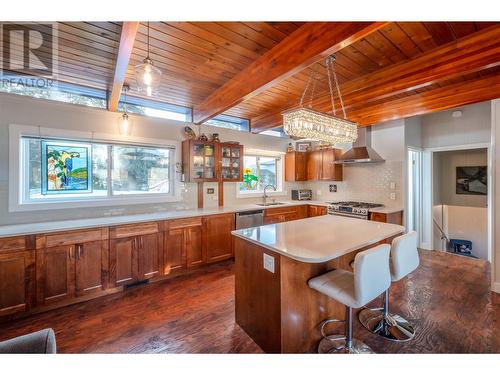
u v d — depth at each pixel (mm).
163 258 3170
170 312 2391
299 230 2244
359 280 1500
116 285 2809
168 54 2328
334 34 1738
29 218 2754
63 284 2490
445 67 2193
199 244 3500
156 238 3115
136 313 2377
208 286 2980
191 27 1927
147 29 1941
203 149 3980
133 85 3020
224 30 1977
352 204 4477
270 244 1772
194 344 1911
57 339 1986
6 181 2629
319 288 1713
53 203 2885
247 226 4051
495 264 2738
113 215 3312
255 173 5199
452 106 3102
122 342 1942
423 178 4809
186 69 2637
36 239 2352
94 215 3166
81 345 1909
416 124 4629
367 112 3859
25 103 2729
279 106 3939
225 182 4551
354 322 2215
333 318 2084
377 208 4098
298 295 1801
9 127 2641
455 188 5586
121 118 3383
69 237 2525
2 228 2426
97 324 2195
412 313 2330
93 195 3230
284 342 1703
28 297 2314
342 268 2234
